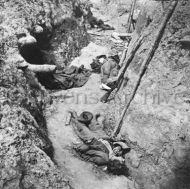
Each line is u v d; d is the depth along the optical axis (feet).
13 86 18.63
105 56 31.07
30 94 20.39
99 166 18.58
